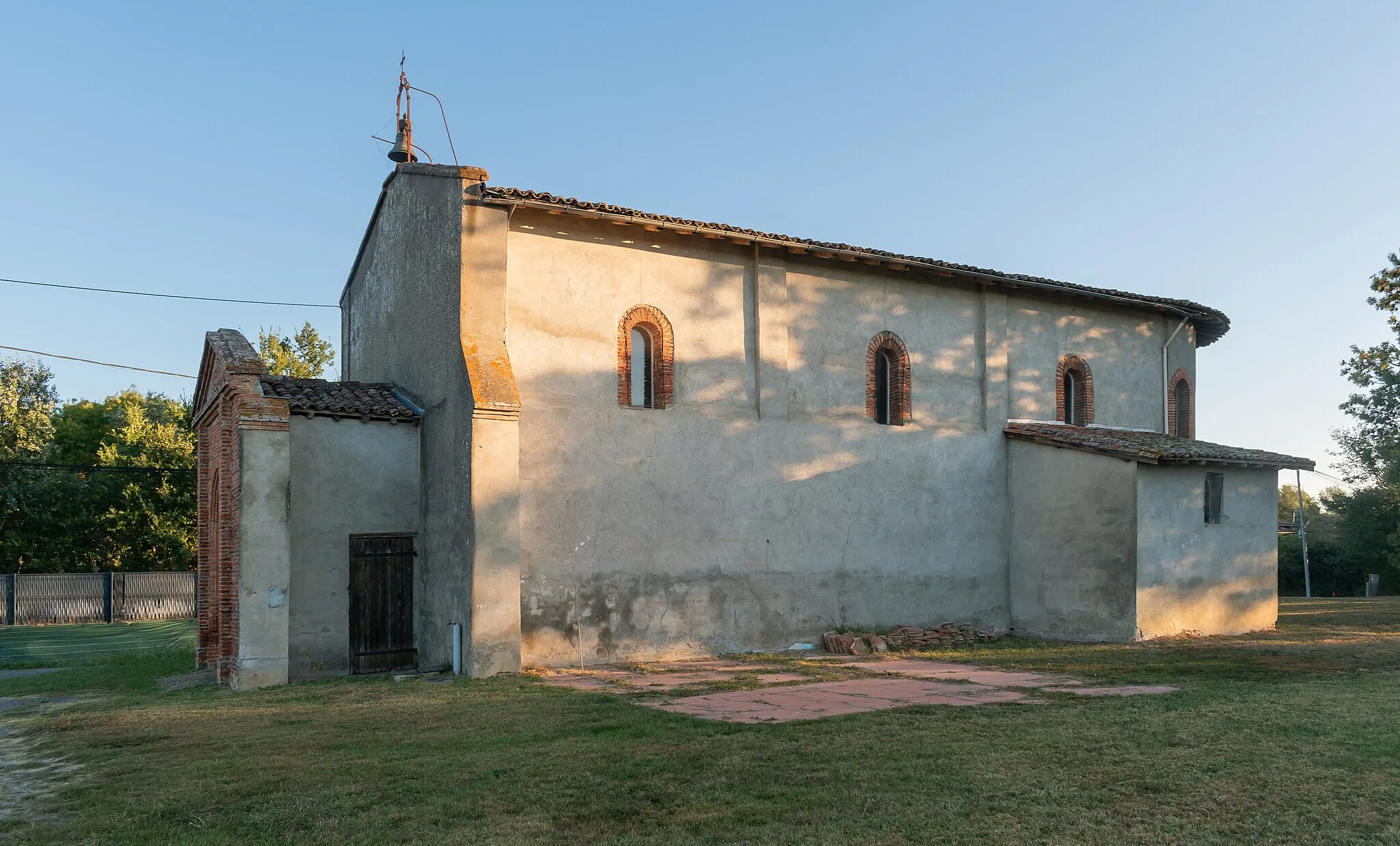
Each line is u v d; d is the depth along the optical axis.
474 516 13.07
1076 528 17.92
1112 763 7.37
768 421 16.56
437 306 14.82
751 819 6.07
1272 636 17.69
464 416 13.45
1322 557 45.16
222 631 14.13
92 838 5.96
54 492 38.88
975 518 18.72
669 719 9.50
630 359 15.59
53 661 20.61
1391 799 6.39
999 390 19.28
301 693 12.06
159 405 52.97
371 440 14.94
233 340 15.60
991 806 6.28
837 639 16.17
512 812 6.31
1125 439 18.42
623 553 14.95
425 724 9.48
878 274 18.11
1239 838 5.66
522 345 14.43
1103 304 21.03
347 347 21.02
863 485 17.48
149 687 14.13
